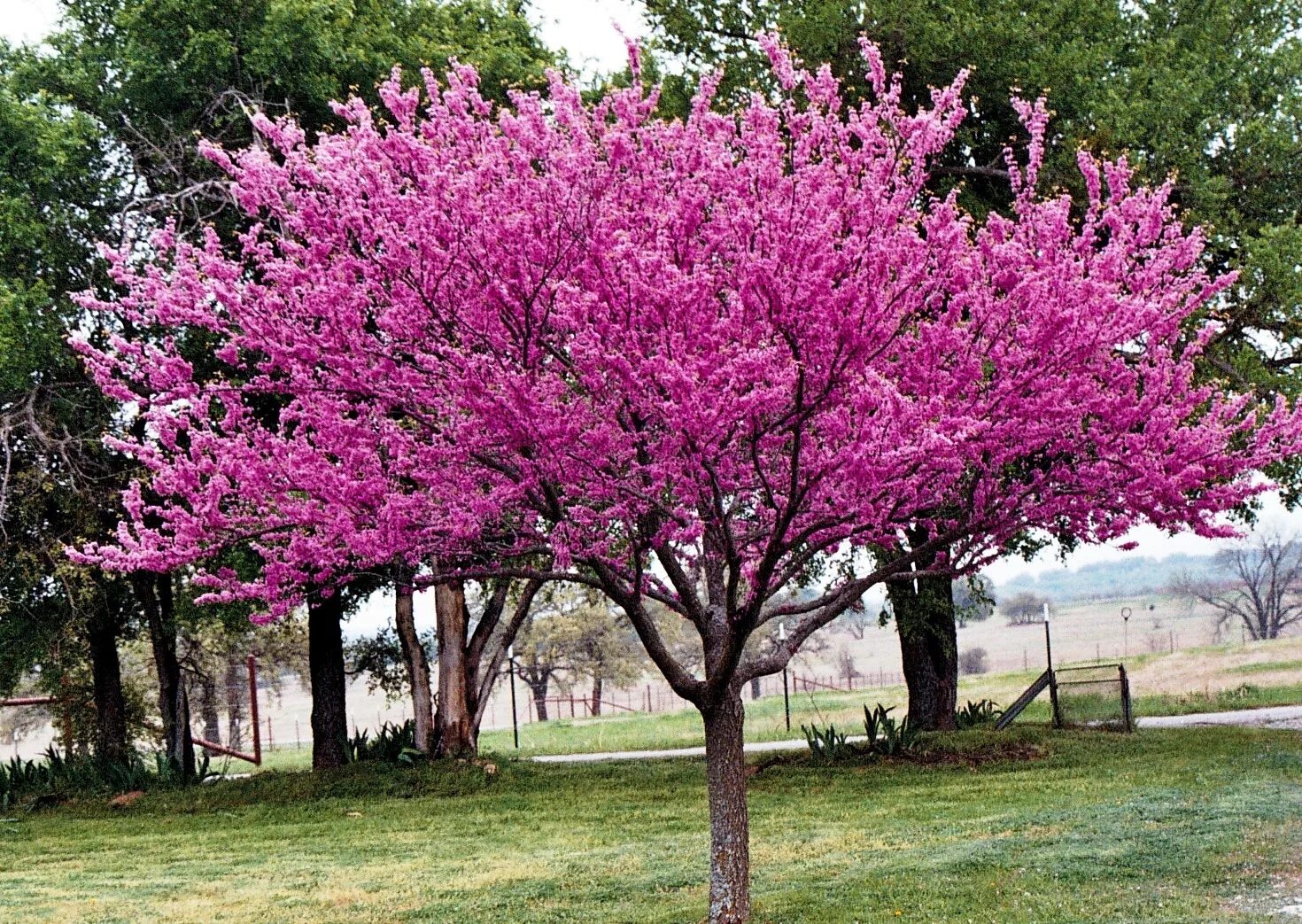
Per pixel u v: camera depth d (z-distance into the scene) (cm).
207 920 1195
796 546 938
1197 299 963
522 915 1123
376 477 896
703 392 771
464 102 954
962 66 1933
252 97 1955
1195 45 2094
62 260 2039
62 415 2053
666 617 5841
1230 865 991
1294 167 2025
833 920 948
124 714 2588
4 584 2170
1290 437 953
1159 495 899
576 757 2806
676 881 1207
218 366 1866
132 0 2061
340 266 877
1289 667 4212
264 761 4175
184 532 865
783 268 784
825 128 878
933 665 2431
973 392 916
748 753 2509
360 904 1234
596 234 798
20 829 1995
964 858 1134
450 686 2303
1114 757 1927
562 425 811
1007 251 856
